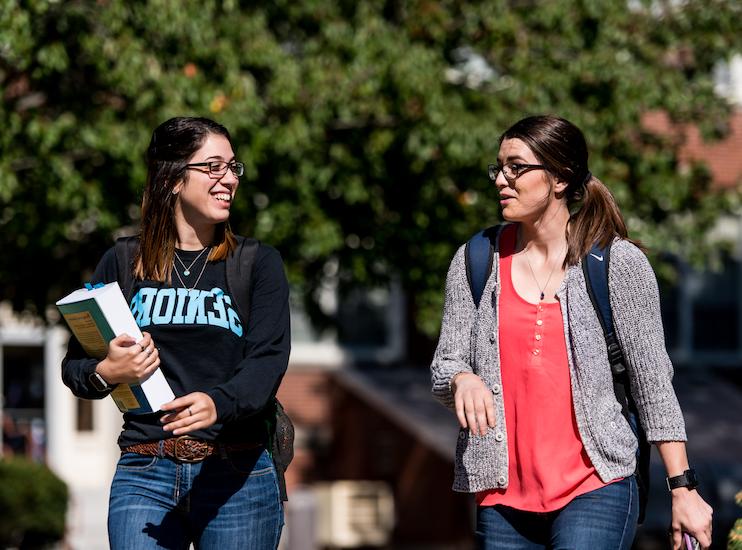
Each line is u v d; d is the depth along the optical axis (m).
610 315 10.27
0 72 25.52
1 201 26.14
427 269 28.27
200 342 9.98
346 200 28.05
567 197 10.72
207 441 9.90
